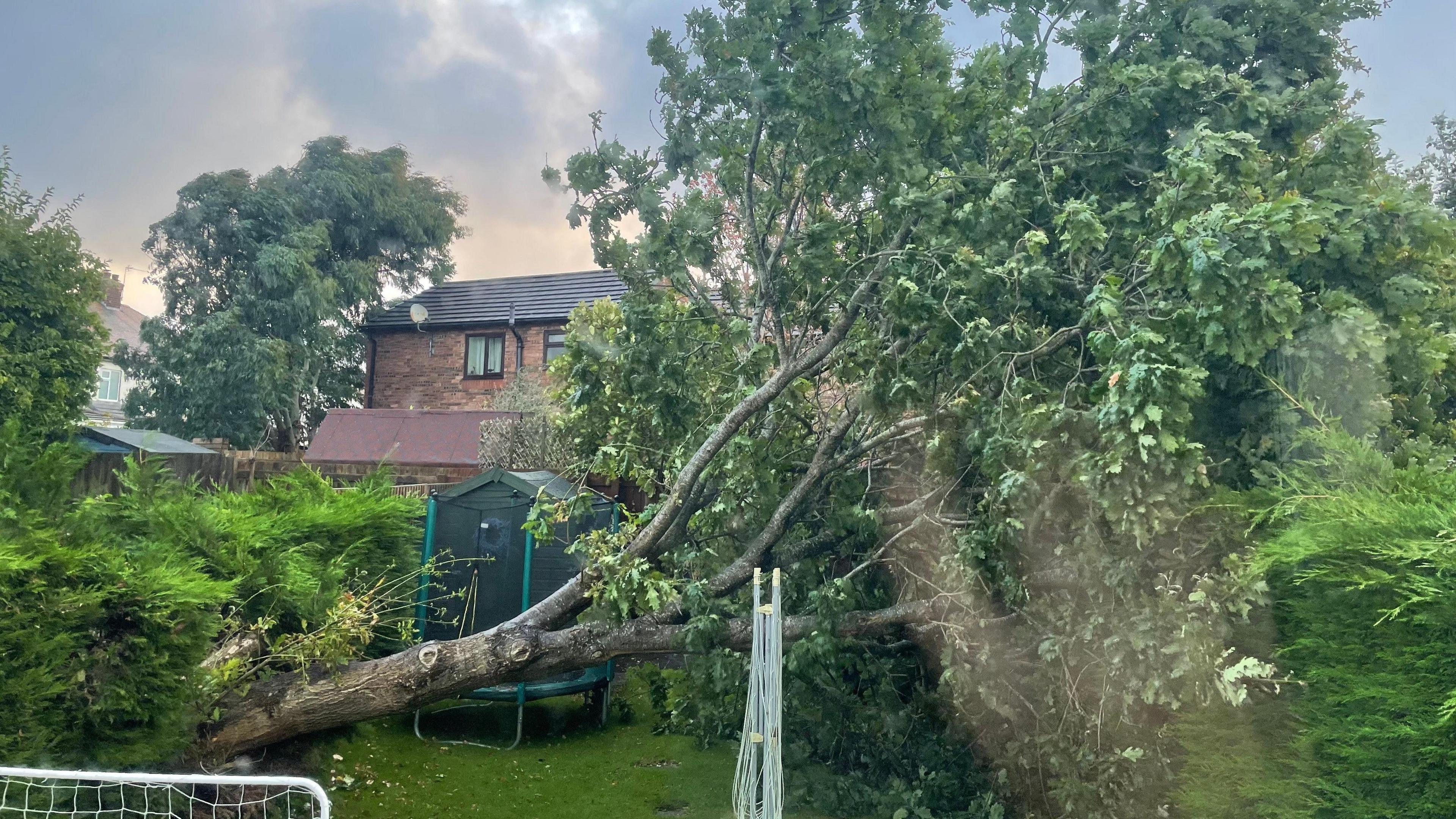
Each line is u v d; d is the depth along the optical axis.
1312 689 3.45
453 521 7.22
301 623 5.27
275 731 5.01
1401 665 2.97
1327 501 3.44
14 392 9.49
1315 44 5.22
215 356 17.41
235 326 17.47
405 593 6.93
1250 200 4.30
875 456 5.84
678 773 6.03
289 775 4.91
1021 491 4.07
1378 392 4.08
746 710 5.48
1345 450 3.64
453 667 5.26
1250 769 3.60
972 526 4.80
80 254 10.77
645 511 5.63
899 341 5.02
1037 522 4.32
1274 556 3.37
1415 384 4.66
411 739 6.54
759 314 6.03
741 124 5.84
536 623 5.52
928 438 4.92
